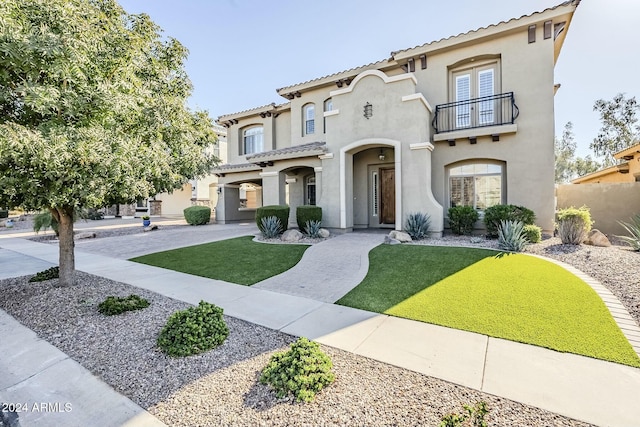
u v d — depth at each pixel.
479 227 14.05
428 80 15.03
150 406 3.20
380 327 5.01
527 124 13.05
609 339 4.32
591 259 8.34
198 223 22.98
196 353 4.21
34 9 4.42
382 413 2.98
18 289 7.36
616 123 30.94
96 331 4.97
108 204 6.67
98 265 9.99
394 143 13.54
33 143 4.04
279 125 22.30
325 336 4.72
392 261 9.20
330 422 2.89
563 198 15.00
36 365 4.05
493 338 4.52
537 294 6.13
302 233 14.77
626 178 18.45
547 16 12.34
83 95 4.99
